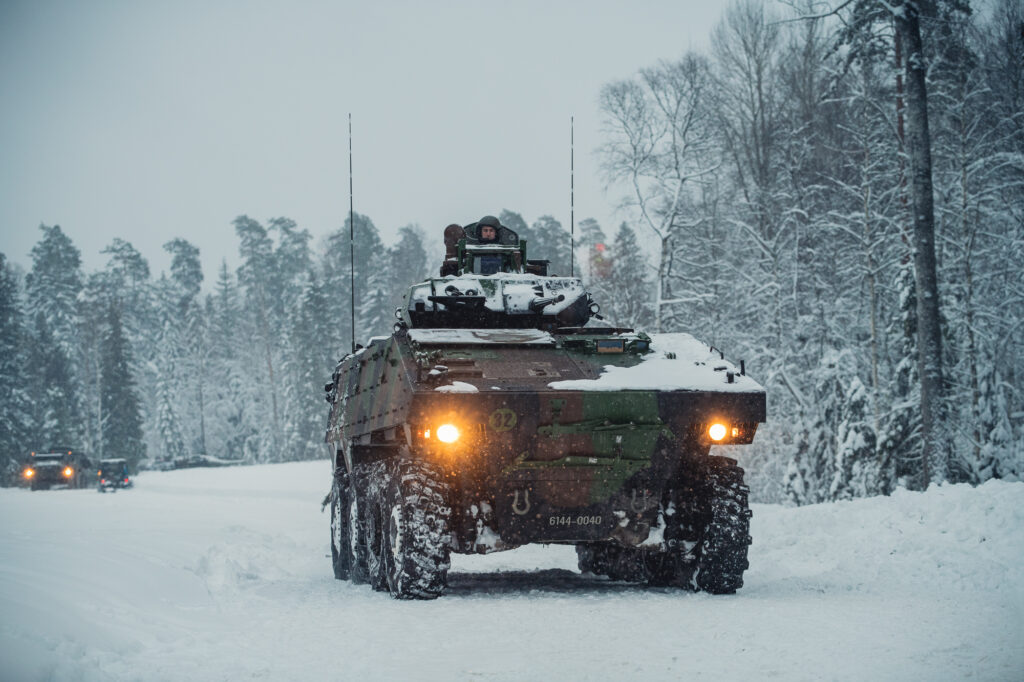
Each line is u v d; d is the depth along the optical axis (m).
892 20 30.56
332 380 15.46
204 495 40.84
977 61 33.00
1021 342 31.47
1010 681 6.00
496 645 7.40
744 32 40.94
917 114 23.58
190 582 10.29
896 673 6.24
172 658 6.93
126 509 26.62
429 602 9.64
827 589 10.23
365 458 12.43
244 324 90.62
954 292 31.05
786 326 35.09
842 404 31.44
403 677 6.34
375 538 11.30
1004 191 32.19
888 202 34.28
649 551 11.38
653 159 39.19
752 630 7.75
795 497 31.08
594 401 9.65
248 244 105.44
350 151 13.80
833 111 38.22
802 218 36.94
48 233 107.94
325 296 86.88
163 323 98.62
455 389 9.42
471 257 13.53
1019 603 8.84
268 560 14.92
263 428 82.25
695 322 38.47
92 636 7.14
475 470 9.86
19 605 7.31
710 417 9.92
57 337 87.88
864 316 34.53
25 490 56.00
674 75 39.53
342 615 8.89
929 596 9.48
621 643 7.39
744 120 41.44
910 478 28.39
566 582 11.95
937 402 23.12
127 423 83.19
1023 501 12.47
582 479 9.96
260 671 6.47
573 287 12.65
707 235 41.31
